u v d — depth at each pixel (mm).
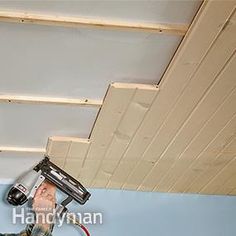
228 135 1934
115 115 1735
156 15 1242
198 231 2527
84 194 1965
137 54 1402
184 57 1383
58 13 1219
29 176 1946
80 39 1314
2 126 1817
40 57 1390
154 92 1581
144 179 2398
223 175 2389
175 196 2609
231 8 1180
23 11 1207
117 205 2477
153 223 2479
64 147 1995
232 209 2652
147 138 1932
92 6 1196
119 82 1551
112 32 1294
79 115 1762
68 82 1537
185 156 2133
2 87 1548
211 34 1279
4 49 1340
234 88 1566
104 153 2070
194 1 1191
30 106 1675
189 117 1765
